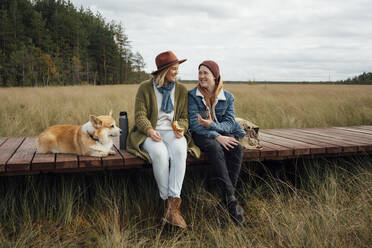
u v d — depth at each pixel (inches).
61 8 3041.3
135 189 137.9
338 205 124.9
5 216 114.4
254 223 118.6
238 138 131.4
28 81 2139.5
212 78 124.6
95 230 111.0
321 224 106.9
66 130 120.0
